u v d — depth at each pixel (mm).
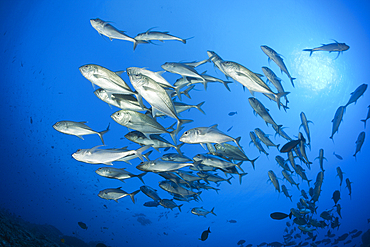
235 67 3455
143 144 4285
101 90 3707
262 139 6352
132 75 2945
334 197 6965
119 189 5039
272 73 5902
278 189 6574
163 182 5379
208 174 5367
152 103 2914
